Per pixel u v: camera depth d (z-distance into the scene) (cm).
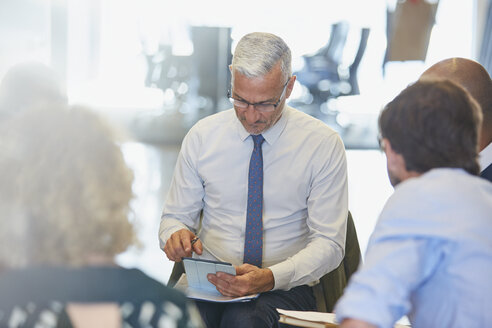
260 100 227
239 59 226
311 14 831
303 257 234
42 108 119
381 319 130
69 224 110
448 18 806
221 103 852
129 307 111
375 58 838
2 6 752
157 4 834
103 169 114
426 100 145
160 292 115
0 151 114
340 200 247
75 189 112
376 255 137
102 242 113
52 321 108
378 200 545
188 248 235
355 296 133
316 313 196
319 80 827
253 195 247
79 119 117
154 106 838
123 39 834
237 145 250
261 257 246
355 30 820
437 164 146
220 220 252
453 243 136
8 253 111
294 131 250
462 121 144
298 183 247
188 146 256
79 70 813
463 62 221
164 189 549
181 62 845
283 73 229
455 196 138
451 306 137
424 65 827
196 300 231
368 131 819
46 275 111
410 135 145
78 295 110
